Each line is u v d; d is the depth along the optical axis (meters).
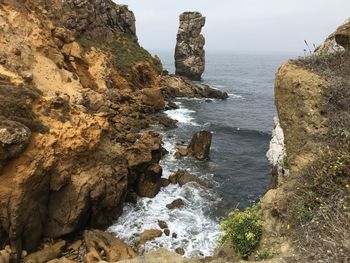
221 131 38.50
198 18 77.19
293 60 12.50
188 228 17.78
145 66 51.22
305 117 10.73
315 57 12.45
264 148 33.03
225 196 21.77
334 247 6.41
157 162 23.11
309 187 8.36
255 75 123.50
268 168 27.39
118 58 48.03
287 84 11.62
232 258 8.70
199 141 28.17
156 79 53.53
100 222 17.42
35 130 16.28
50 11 39.62
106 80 40.72
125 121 31.33
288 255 7.22
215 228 17.92
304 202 8.09
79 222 16.58
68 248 15.70
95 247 15.15
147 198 20.62
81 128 18.16
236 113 49.59
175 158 27.80
